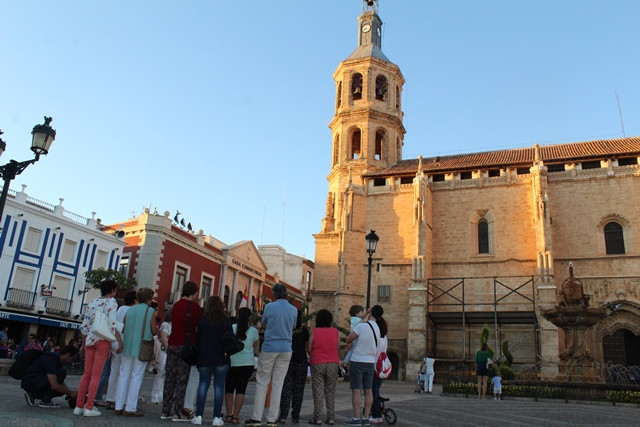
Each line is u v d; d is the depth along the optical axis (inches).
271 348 394.0
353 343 450.0
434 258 1856.5
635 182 1684.3
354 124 2226.9
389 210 1942.7
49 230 1589.6
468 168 1900.8
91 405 393.7
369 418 475.5
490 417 557.0
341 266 1868.8
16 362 442.0
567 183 1766.7
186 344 394.9
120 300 531.8
